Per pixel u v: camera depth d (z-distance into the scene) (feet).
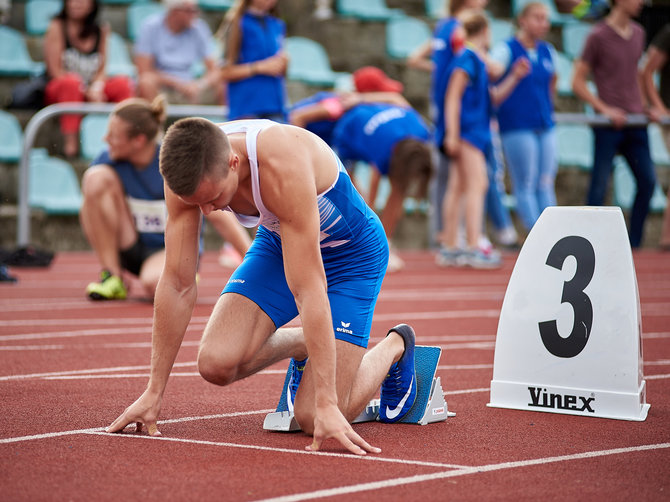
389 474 30.86
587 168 159.12
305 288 33.63
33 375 48.98
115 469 31.07
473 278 102.83
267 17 99.76
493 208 117.29
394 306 79.82
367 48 163.53
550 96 114.93
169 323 36.01
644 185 124.77
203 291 86.38
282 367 54.08
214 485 29.22
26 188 110.93
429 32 168.14
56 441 34.96
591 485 29.91
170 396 44.68
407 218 146.41
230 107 100.37
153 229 77.10
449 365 53.98
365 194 129.18
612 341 41.19
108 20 156.04
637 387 40.68
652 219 160.56
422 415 39.34
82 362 53.11
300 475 30.58
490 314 75.56
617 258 41.65
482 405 43.83
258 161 33.42
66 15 126.00
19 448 33.78
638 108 121.08
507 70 111.96
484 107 104.78
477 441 36.29
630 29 120.37
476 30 101.86
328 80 154.71
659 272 112.68
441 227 122.72
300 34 169.99
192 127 31.96
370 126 84.74
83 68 126.11
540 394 42.45
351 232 38.06
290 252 33.55
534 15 111.86
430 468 31.78
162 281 36.09
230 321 37.17
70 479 29.78
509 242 118.32
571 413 41.73
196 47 129.90
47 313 72.84
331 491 28.68
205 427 38.09
